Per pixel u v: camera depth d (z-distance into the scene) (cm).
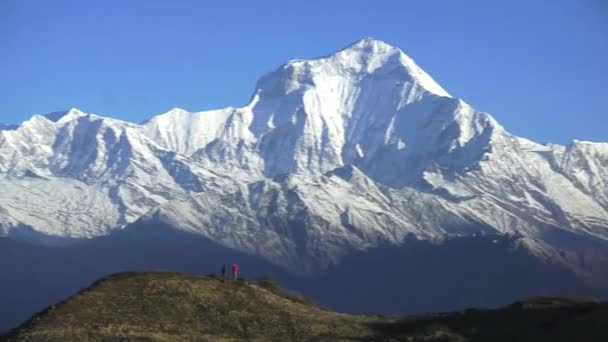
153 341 18362
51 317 19600
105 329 19038
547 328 19375
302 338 19562
